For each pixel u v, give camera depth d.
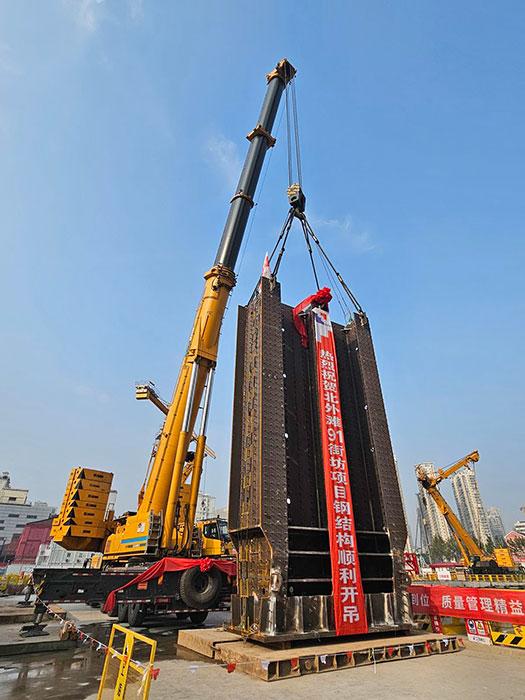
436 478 48.88
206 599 14.16
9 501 136.75
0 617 14.84
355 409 12.62
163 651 10.01
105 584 14.80
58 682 7.55
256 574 9.07
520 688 6.46
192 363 17.03
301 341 12.54
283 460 9.68
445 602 11.52
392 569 10.28
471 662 8.29
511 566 47.28
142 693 4.57
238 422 10.80
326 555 9.68
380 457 11.43
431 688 6.44
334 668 7.66
